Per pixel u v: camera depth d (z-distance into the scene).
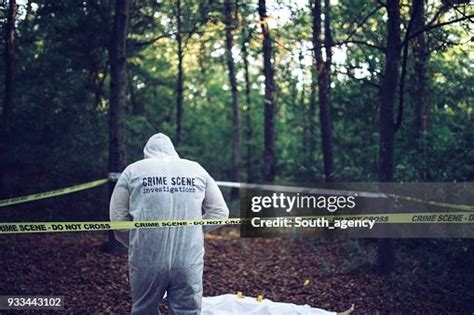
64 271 7.66
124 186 4.77
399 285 7.14
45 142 11.01
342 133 11.61
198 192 4.87
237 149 16.27
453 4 7.77
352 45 10.06
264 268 8.66
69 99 11.05
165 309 6.40
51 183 10.77
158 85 14.91
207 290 7.40
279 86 12.30
